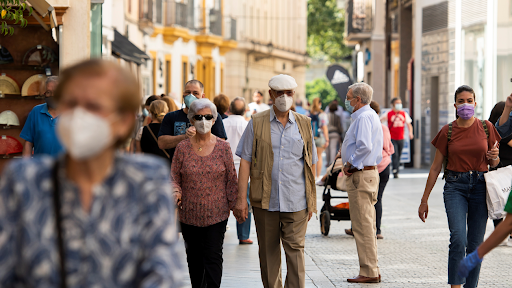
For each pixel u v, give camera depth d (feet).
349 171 34.35
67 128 10.03
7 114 43.11
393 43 143.84
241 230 44.91
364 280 33.83
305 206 28.37
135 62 111.45
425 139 114.32
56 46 46.62
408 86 123.13
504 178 28.81
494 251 42.32
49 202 10.37
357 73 198.39
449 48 103.71
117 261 10.47
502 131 37.58
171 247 10.75
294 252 28.25
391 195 73.67
